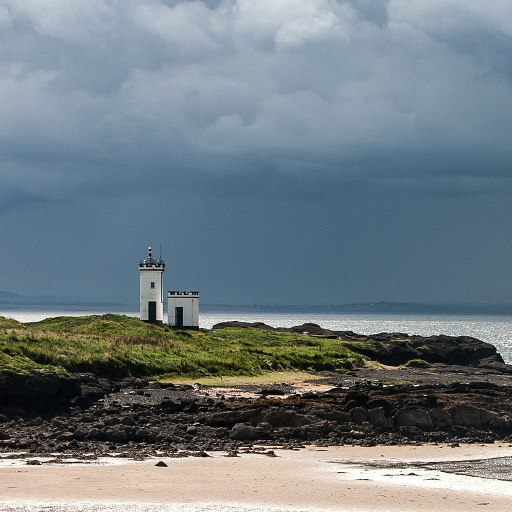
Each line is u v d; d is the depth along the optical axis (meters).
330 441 75.00
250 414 80.00
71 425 77.44
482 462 66.56
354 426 80.25
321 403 85.88
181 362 127.19
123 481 54.59
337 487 54.97
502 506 50.09
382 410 82.12
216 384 117.50
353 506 49.56
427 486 56.00
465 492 54.09
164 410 86.50
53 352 113.25
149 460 62.53
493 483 57.50
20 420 80.06
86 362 113.69
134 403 93.31
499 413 86.12
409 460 67.00
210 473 58.44
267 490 53.50
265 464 62.81
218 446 70.56
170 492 52.06
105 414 84.75
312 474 59.47
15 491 50.53
